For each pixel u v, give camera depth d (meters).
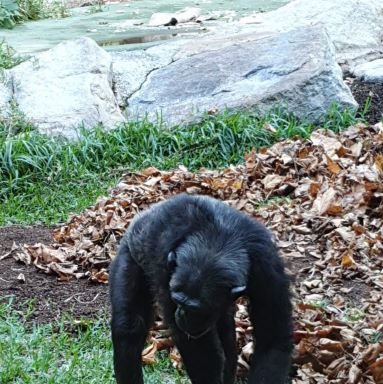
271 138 12.55
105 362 7.14
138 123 12.98
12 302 8.27
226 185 10.66
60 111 13.59
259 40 14.93
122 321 5.99
